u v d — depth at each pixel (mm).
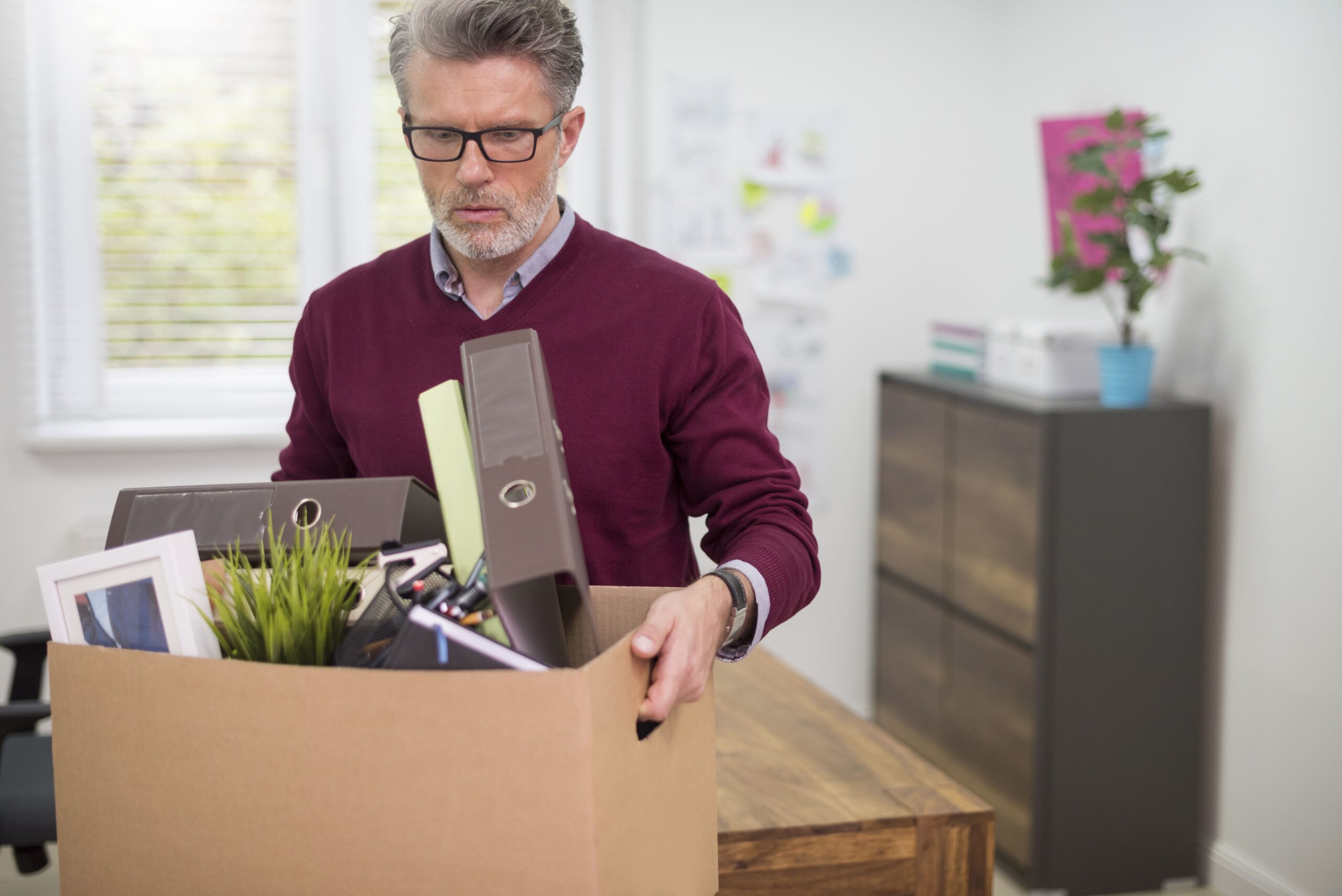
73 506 3186
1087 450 2615
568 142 1287
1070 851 2703
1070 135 2803
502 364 873
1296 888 2529
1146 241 2943
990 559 2855
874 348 3617
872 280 3594
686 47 3414
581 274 1308
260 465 3283
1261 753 2621
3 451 3143
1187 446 2660
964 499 2979
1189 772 2750
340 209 3352
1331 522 2412
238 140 3289
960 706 3039
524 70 1134
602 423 1271
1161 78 2893
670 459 1316
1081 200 2678
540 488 795
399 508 960
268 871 782
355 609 893
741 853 1322
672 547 1341
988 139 3613
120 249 3264
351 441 1344
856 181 3553
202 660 771
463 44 1107
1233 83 2646
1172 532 2676
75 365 3252
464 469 881
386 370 1318
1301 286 2463
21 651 2225
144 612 858
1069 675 2660
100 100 3207
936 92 3572
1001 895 2748
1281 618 2553
